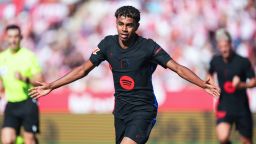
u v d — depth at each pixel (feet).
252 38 155.94
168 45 157.17
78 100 148.56
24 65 100.53
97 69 154.10
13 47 100.37
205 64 154.30
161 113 144.46
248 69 108.17
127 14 60.34
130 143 62.85
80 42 161.58
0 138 144.25
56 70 160.25
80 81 153.07
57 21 164.66
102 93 147.84
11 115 101.60
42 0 166.81
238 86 101.35
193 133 142.20
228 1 158.40
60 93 149.18
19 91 100.89
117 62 63.36
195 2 159.02
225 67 107.86
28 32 165.07
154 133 143.95
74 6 164.96
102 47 64.13
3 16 167.73
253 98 140.56
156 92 146.51
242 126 108.68
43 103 149.59
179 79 148.56
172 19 158.61
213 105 141.90
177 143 142.72
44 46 163.02
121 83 64.23
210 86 59.93
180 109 143.64
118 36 63.72
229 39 107.14
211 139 141.18
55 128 148.25
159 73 149.59
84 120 147.74
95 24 162.40
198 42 156.25
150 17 159.43
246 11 157.69
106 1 163.43
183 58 155.63
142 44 62.64
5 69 101.04
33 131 101.45
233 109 107.34
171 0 159.94
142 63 62.69
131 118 64.54
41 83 63.52
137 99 64.28
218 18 157.69
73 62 160.15
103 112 147.43
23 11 167.43
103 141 146.61
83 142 147.13
